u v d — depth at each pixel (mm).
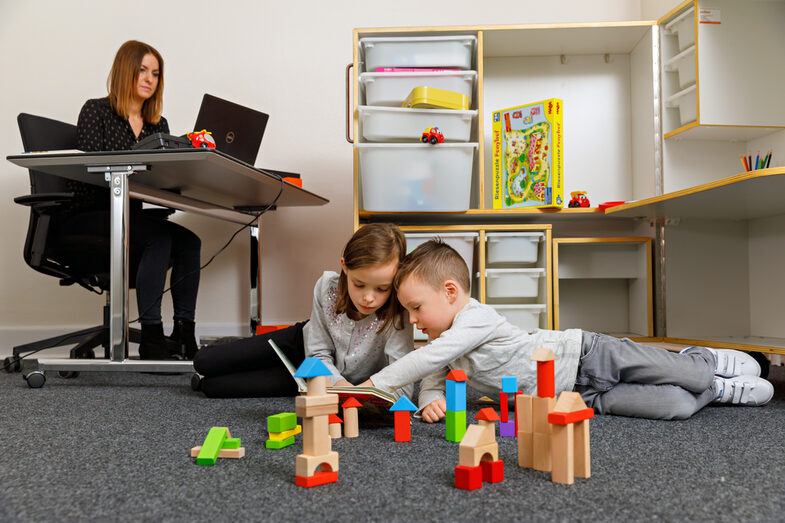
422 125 2068
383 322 1186
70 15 2682
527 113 2193
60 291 2627
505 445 926
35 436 1012
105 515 635
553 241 2227
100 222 1855
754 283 2207
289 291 2635
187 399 1405
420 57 2146
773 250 2094
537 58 2551
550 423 738
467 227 2156
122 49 2051
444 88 2127
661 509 642
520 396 802
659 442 952
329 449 746
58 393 1503
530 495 685
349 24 2648
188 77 2660
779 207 1894
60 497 695
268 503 664
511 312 2168
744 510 640
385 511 635
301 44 2654
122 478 766
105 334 1978
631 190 2520
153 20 2676
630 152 2523
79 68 2678
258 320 2502
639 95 2428
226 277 2637
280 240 2643
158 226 1854
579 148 2541
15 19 2691
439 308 1096
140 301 1842
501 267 2336
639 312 2369
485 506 648
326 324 1253
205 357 1400
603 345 1182
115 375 1872
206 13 2668
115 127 2043
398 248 1086
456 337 1060
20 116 2014
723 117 2043
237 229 2637
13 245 2631
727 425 1092
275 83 2654
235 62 2660
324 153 2645
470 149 2092
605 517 618
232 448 865
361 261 1051
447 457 854
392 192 2070
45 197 1764
